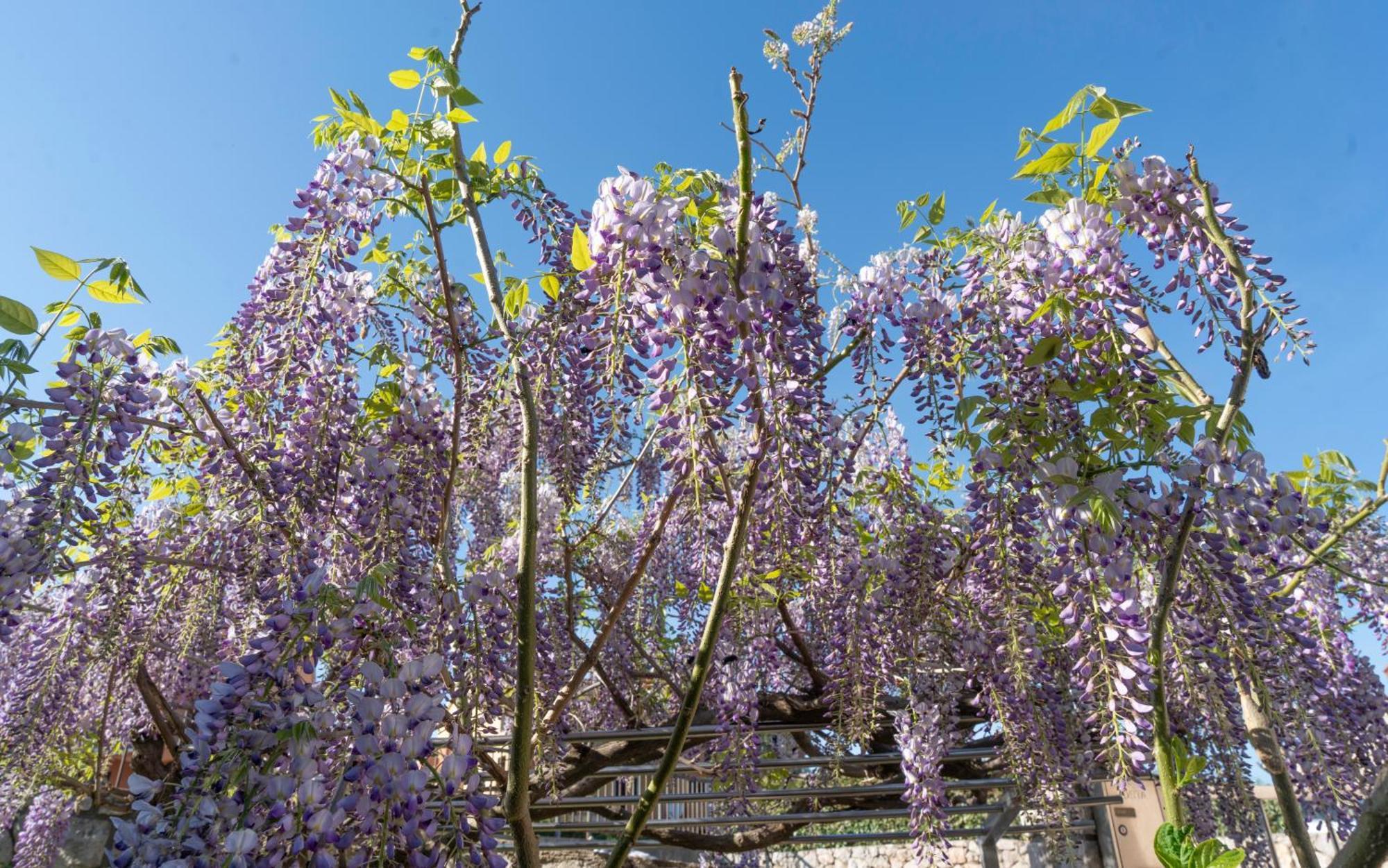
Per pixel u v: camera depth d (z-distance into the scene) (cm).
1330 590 395
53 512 216
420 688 164
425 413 279
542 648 331
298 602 170
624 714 448
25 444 235
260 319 282
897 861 838
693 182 208
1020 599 261
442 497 269
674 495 222
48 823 557
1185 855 126
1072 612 200
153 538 341
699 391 179
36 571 213
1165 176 228
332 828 147
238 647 305
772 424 184
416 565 249
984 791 430
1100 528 199
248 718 158
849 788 362
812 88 323
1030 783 328
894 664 344
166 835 147
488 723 226
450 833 152
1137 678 193
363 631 177
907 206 255
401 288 313
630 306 182
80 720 465
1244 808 344
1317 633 380
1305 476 399
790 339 189
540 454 288
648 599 459
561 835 604
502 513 420
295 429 272
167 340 269
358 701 157
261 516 270
